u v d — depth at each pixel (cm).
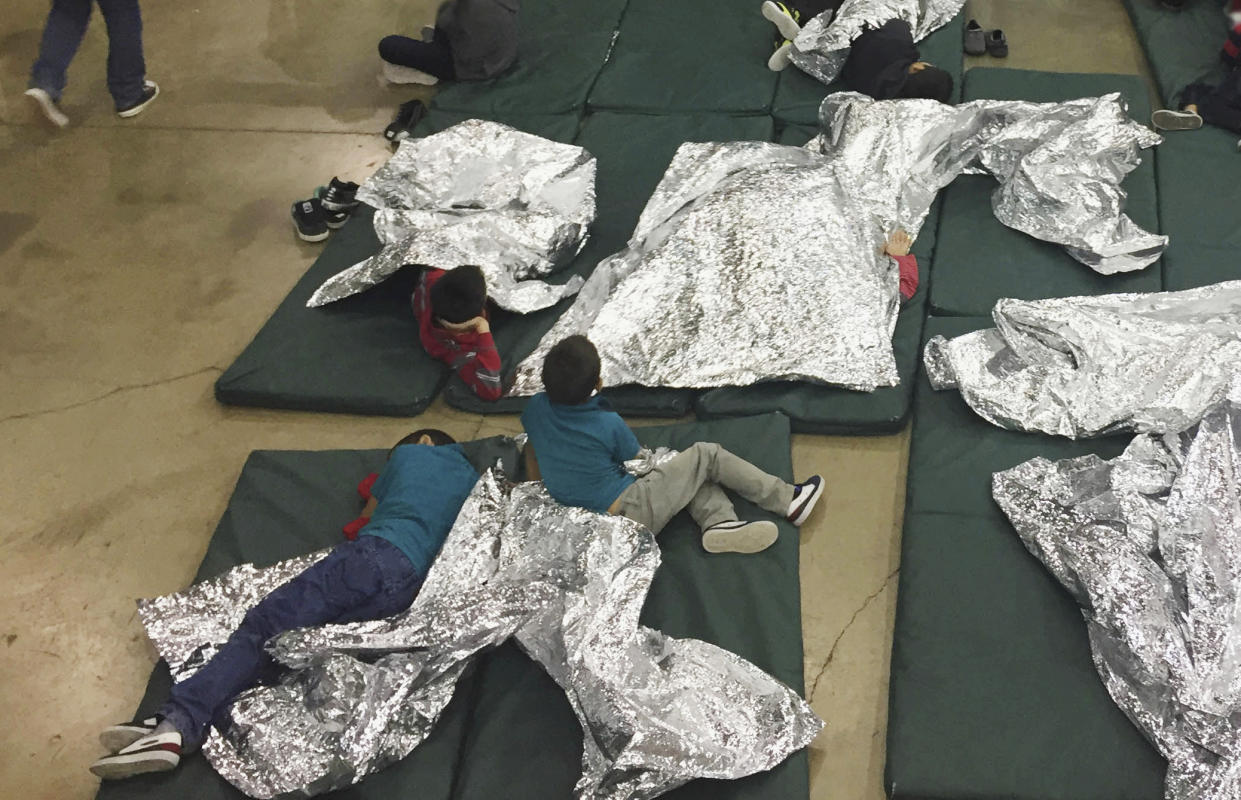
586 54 424
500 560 244
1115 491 249
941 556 251
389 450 284
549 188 350
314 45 461
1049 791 210
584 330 307
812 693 239
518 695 231
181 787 217
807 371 288
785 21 394
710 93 400
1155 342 281
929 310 315
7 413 316
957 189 355
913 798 215
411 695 226
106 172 402
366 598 234
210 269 361
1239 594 227
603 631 228
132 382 323
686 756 209
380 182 354
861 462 284
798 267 305
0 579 274
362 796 216
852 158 347
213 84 442
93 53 461
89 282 358
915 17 405
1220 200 342
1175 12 434
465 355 293
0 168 406
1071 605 240
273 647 223
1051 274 320
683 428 282
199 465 298
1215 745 208
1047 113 353
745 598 244
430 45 418
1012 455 271
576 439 251
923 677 230
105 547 280
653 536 244
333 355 312
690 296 302
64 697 250
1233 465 250
